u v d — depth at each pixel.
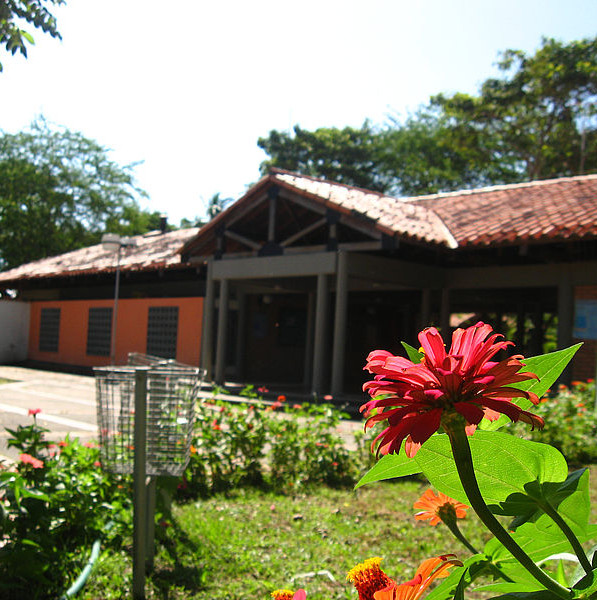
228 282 14.25
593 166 27.52
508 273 11.98
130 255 19.30
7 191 28.66
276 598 1.17
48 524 3.22
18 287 23.50
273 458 5.75
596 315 10.76
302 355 18.50
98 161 30.44
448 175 31.80
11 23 4.38
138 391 3.21
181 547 3.78
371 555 3.78
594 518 4.17
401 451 1.05
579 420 6.71
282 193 12.95
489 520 0.90
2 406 10.22
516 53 28.14
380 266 12.23
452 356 0.81
